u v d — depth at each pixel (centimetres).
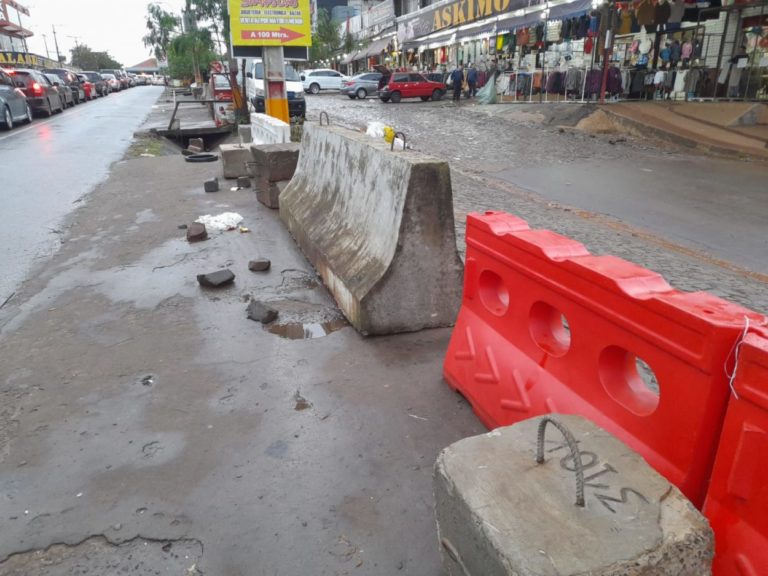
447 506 181
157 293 509
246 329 433
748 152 1412
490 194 977
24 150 1520
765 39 1908
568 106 2092
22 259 621
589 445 186
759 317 176
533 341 274
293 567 222
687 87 2064
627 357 228
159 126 2191
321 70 4109
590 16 2041
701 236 749
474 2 2434
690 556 151
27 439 302
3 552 230
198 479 271
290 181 738
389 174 423
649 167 1288
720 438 170
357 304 410
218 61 3609
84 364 383
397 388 348
